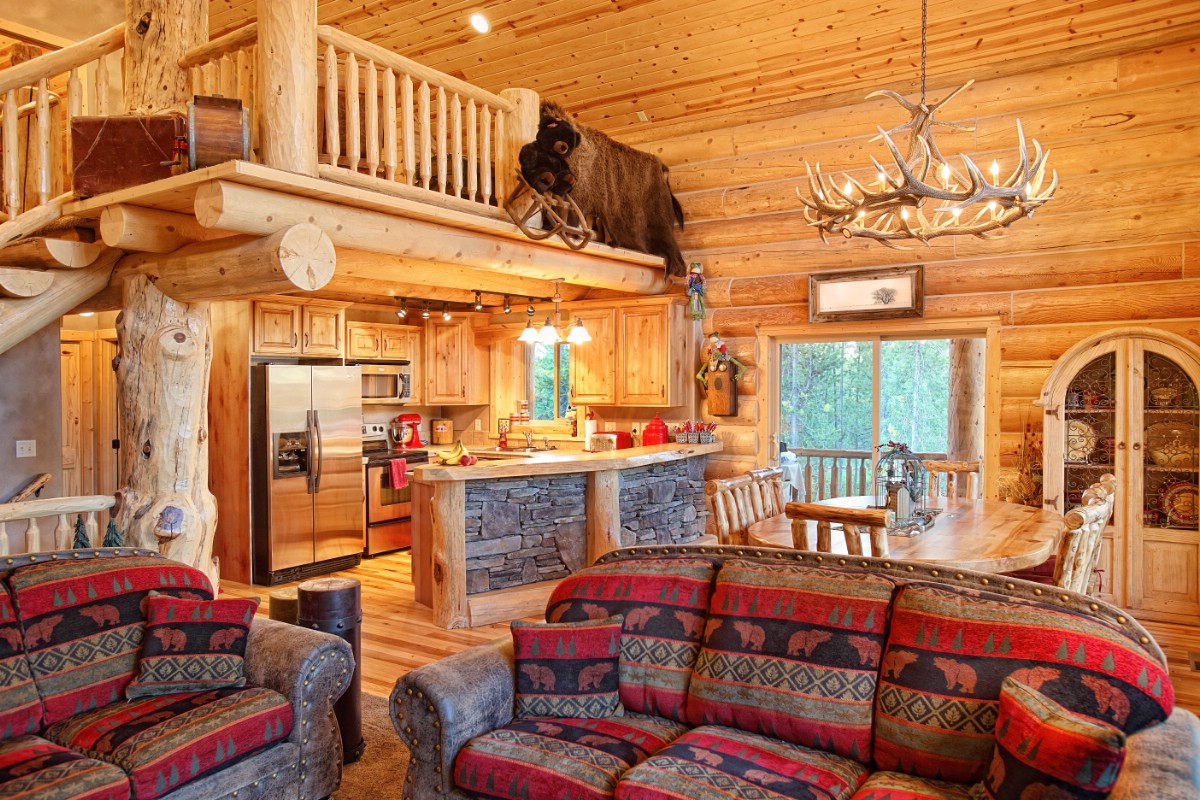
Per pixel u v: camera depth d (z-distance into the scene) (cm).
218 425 648
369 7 624
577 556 577
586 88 673
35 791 211
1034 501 550
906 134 598
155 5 446
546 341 643
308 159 387
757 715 237
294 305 658
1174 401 510
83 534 364
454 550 509
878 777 212
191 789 239
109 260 444
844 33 568
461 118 533
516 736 239
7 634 259
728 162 674
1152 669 198
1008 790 178
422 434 869
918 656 219
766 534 355
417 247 465
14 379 500
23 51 626
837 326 649
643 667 262
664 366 700
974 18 534
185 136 369
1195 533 502
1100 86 529
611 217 618
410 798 243
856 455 667
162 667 277
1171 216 516
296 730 274
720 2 566
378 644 475
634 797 203
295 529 639
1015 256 567
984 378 598
